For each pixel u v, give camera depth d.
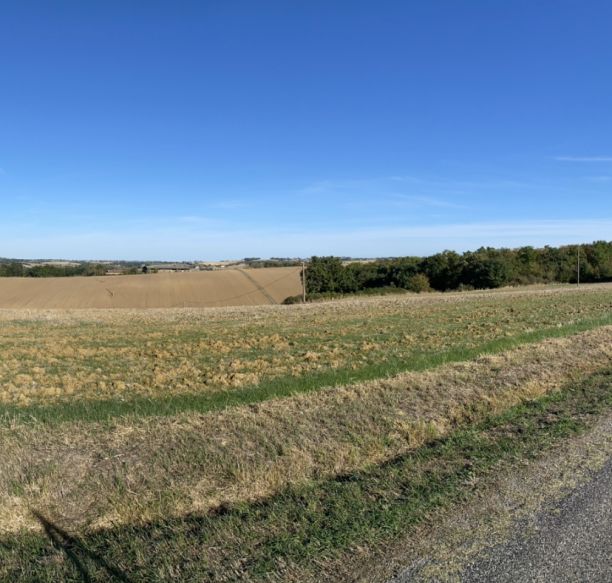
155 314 39.47
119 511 5.05
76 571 4.07
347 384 10.01
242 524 4.70
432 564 3.98
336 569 3.97
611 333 16.36
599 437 6.89
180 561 4.16
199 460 6.00
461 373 10.57
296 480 5.75
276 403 8.36
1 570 4.13
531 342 14.95
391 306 38.31
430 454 6.44
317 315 32.34
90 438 6.69
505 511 4.80
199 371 13.35
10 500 5.11
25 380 12.70
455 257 83.12
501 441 6.87
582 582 3.73
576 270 87.44
